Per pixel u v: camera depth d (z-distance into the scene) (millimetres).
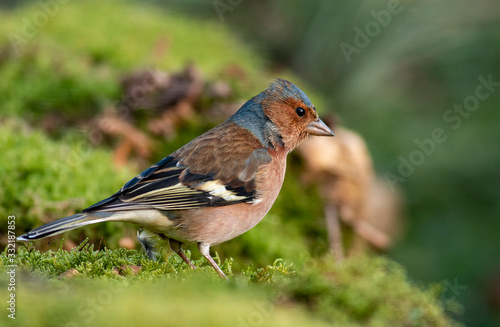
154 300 5246
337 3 15547
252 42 17062
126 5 17438
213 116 12734
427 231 13477
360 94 15039
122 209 6984
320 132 8383
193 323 4957
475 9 14539
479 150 14016
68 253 6984
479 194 13812
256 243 9555
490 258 13180
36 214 8523
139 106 12625
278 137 8172
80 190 9125
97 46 14750
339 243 10766
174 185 7301
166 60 14789
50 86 13109
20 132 10875
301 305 5859
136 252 7457
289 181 11445
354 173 11711
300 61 16312
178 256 7660
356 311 5906
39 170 9195
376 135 14500
